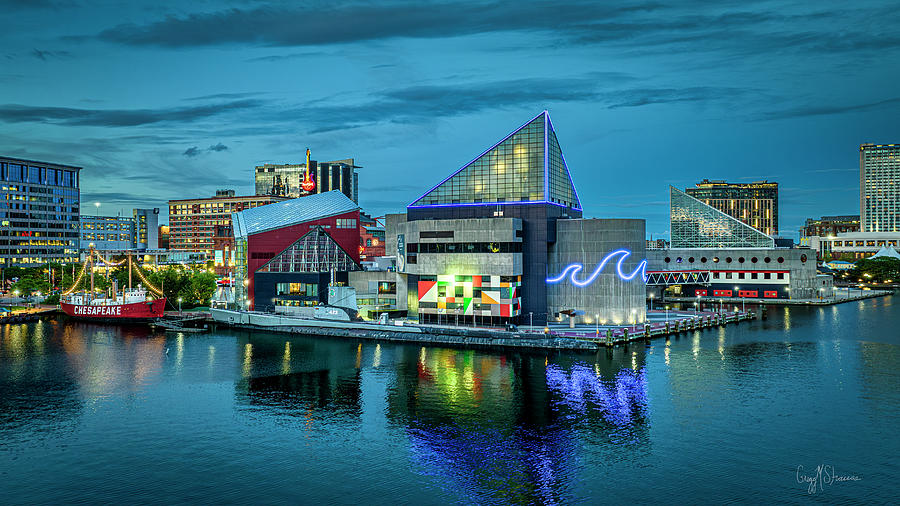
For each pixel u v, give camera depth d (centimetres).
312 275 16588
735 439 7506
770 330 15200
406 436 7756
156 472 6744
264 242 18425
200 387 10075
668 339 13875
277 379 10556
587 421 8188
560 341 12675
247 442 7600
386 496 6188
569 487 6341
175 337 15062
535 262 15000
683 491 6219
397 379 10450
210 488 6366
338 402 9175
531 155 15012
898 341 13550
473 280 14712
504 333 13225
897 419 8138
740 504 5959
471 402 9081
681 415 8362
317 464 6944
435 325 14525
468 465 6888
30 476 6650
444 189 15688
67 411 8825
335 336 14800
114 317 17712
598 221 15000
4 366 11675
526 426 8038
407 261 15675
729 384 9844
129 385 10219
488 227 14550
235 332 15825
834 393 9312
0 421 8406
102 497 6178
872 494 6116
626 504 5984
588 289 15100
